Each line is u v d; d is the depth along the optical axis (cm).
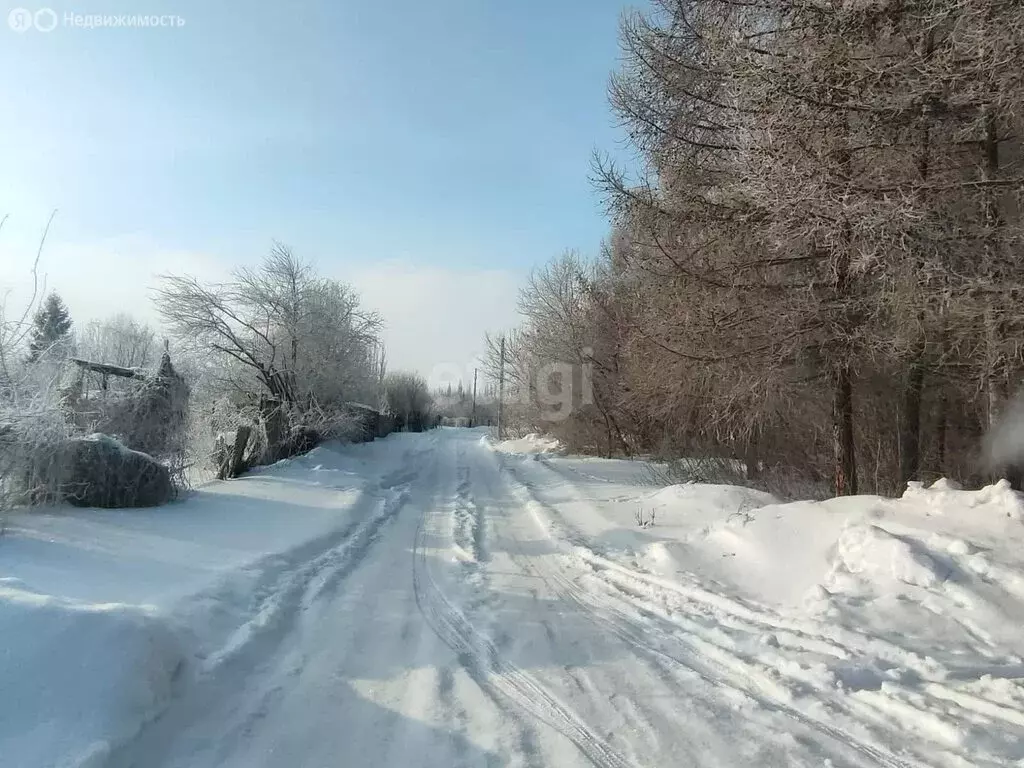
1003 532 638
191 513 1134
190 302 2291
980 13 666
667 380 1148
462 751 384
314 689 473
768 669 496
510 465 2362
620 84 1210
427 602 710
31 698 367
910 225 725
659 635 596
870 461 1202
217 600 628
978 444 1034
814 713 429
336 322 2684
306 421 2420
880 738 390
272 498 1378
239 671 499
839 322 910
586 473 1942
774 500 1116
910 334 820
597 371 2552
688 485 1280
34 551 748
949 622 545
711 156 1124
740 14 981
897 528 697
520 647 566
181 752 377
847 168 810
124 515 1048
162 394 1502
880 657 501
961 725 387
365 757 376
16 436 963
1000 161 874
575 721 424
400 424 6266
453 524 1207
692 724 419
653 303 1173
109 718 371
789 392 1034
